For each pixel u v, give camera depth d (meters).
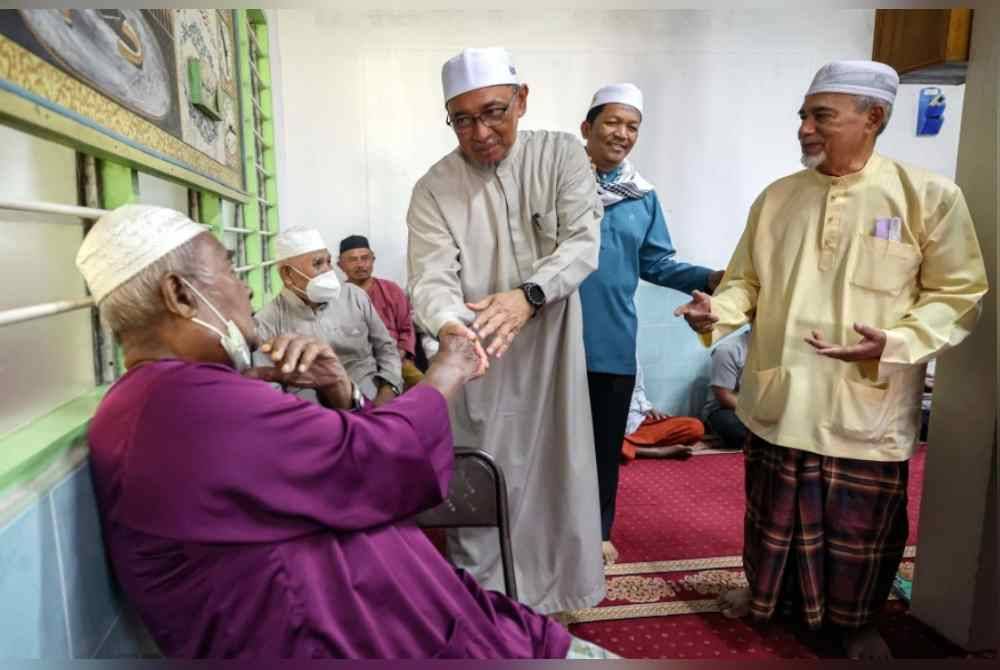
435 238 1.43
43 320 0.92
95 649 0.73
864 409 1.38
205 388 0.68
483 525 1.18
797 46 3.51
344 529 0.74
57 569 0.65
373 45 3.30
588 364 1.84
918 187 1.33
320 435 0.71
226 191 2.09
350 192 3.41
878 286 1.35
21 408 0.84
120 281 0.73
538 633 0.93
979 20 1.45
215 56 1.96
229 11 2.25
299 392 1.89
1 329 0.79
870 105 1.31
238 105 2.37
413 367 3.11
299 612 0.70
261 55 2.95
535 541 1.53
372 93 3.34
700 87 3.48
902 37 1.70
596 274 1.83
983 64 1.44
